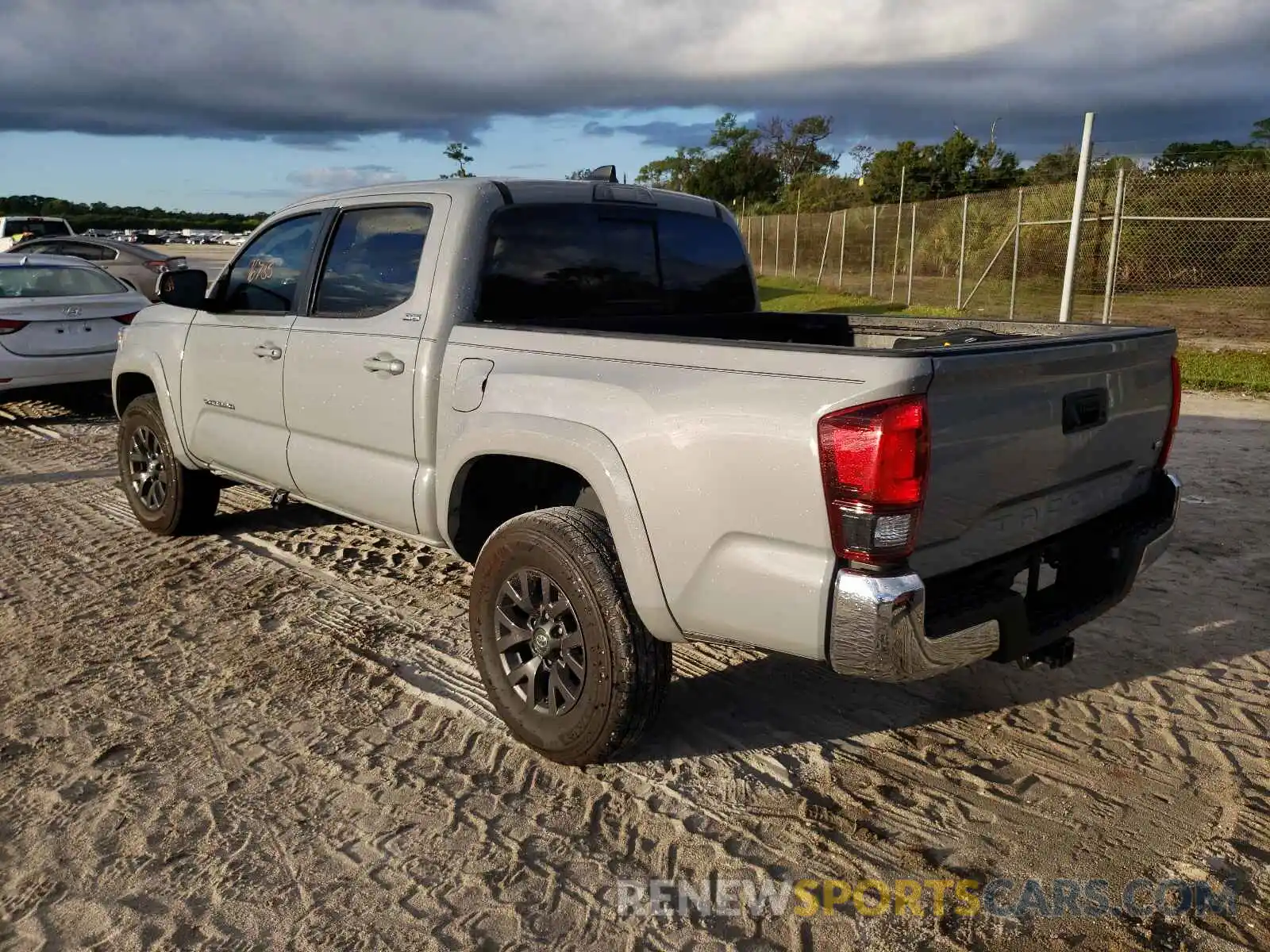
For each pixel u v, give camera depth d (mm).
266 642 4242
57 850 2834
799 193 43469
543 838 2904
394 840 2891
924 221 24828
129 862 2779
